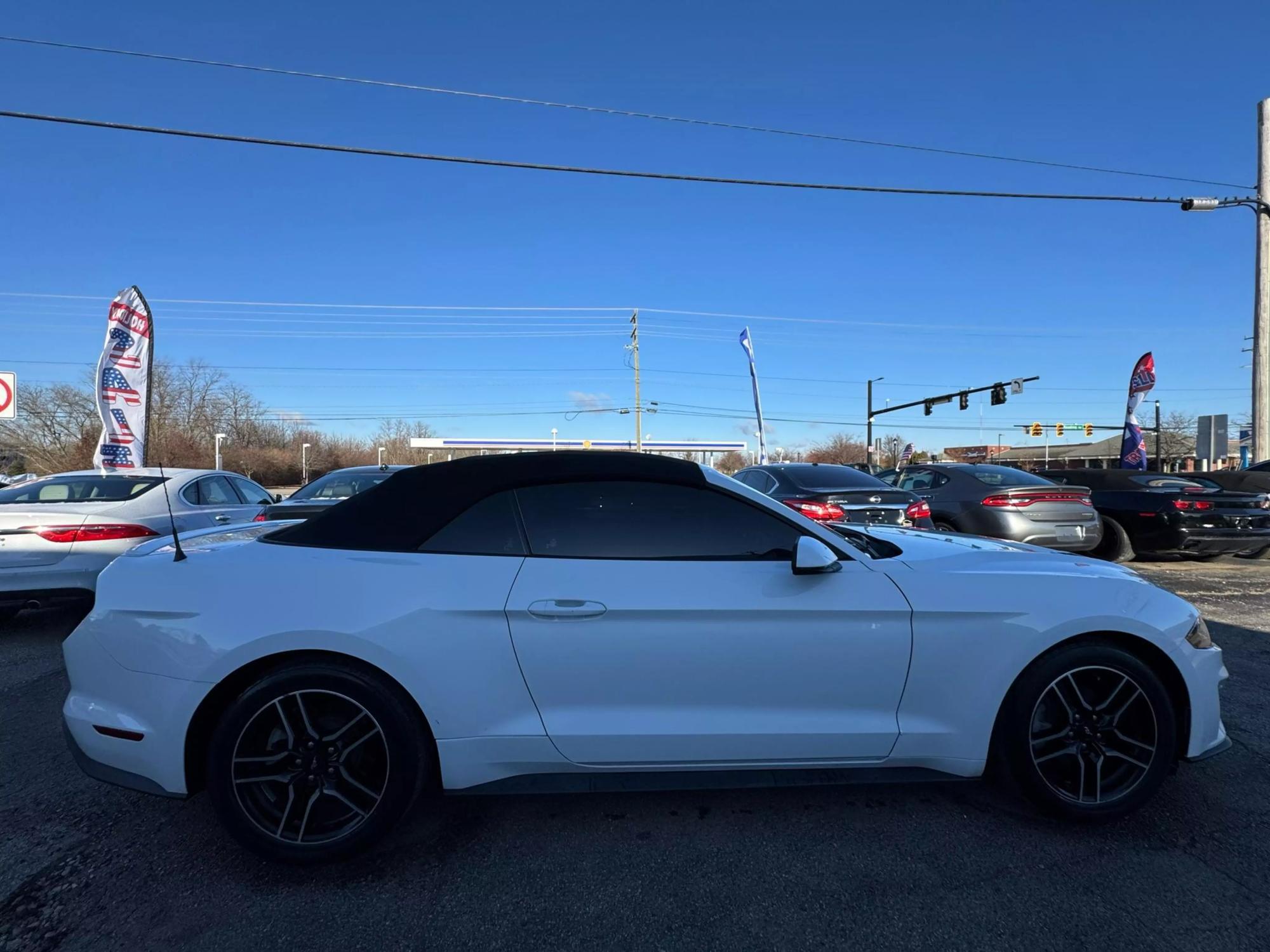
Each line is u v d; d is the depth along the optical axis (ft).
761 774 9.02
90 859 8.80
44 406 151.94
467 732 8.55
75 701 8.75
